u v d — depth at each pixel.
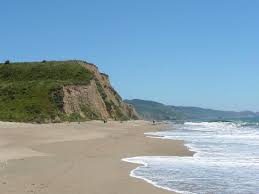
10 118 69.06
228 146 39.31
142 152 32.06
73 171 20.91
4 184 16.59
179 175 21.03
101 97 96.94
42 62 104.00
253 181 19.53
